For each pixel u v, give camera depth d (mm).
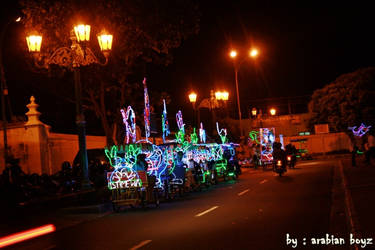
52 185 21281
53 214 18266
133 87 25750
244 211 14406
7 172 19516
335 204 14844
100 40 18000
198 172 24859
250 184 25500
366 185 18734
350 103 57531
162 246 9820
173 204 18859
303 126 69750
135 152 18453
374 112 56438
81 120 18672
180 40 23531
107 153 18938
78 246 10867
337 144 64062
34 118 26281
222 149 32250
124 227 13383
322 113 61469
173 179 21953
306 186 21359
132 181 17922
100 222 15273
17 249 11633
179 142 24266
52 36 21734
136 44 23109
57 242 11914
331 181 23078
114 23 21500
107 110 29281
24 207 18312
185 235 10961
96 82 25859
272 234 10320
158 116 39531
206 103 41312
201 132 30578
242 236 10289
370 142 39812
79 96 18672
